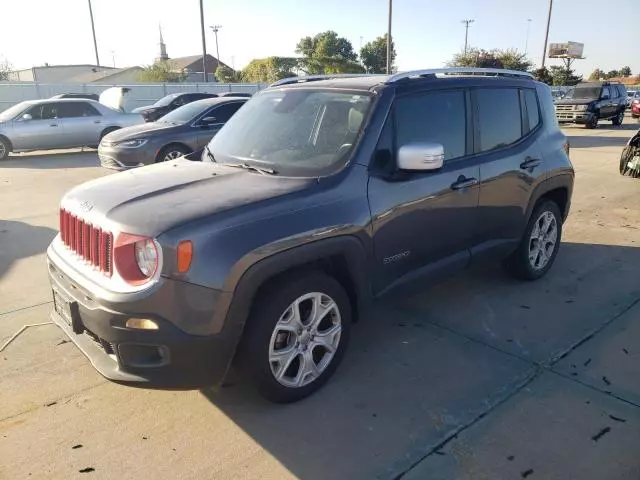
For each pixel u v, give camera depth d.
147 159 10.16
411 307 4.56
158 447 2.85
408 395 3.29
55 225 7.40
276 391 3.09
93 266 2.92
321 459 2.76
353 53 65.31
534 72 42.72
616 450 2.79
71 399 3.28
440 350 3.83
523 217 4.66
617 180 10.41
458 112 4.02
